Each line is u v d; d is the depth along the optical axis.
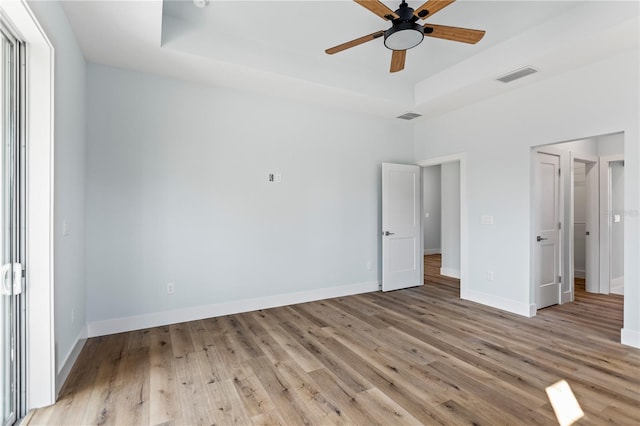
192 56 2.98
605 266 4.63
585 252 5.03
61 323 2.25
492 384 2.23
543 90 3.52
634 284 2.84
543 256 3.96
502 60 3.28
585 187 5.02
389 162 4.98
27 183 1.97
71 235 2.53
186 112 3.51
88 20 2.43
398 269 4.95
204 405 2.01
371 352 2.75
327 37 3.21
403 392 2.14
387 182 4.80
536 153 3.79
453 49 3.42
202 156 3.60
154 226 3.36
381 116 4.82
